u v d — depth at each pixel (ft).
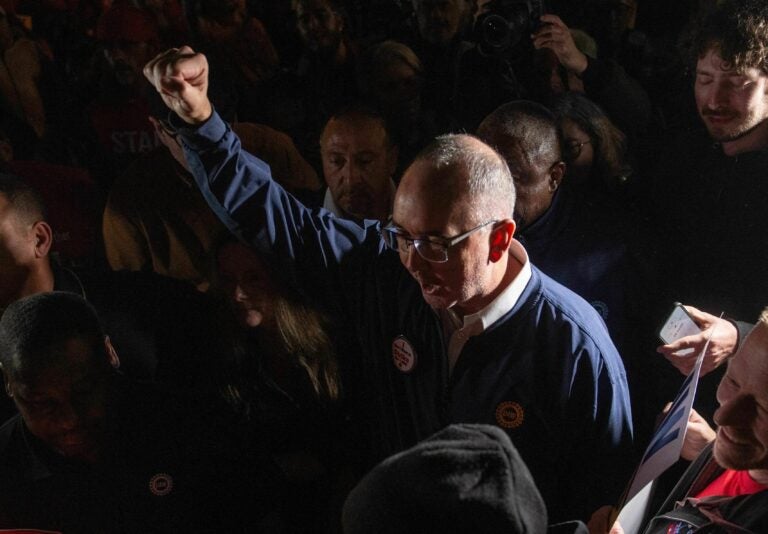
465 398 5.92
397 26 14.64
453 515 2.51
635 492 4.88
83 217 10.34
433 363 6.07
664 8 14.92
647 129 10.87
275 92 12.43
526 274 5.82
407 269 5.98
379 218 9.01
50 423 5.13
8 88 13.14
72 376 5.04
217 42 13.25
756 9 7.20
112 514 5.41
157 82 5.74
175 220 9.55
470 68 10.50
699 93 7.66
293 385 7.59
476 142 5.51
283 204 6.52
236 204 6.33
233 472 5.60
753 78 7.27
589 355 5.71
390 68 10.94
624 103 10.52
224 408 5.83
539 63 10.14
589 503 5.86
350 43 13.29
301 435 7.55
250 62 13.67
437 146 5.42
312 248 6.51
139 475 5.43
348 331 7.14
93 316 5.25
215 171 6.19
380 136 8.78
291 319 7.33
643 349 7.84
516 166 7.41
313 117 12.30
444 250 5.25
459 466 2.57
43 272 6.97
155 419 5.51
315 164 11.59
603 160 8.94
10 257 6.72
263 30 13.98
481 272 5.43
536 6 10.35
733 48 7.21
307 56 12.69
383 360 6.42
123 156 12.38
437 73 11.90
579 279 7.64
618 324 7.70
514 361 5.78
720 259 7.78
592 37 13.91
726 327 6.45
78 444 5.28
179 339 7.40
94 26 17.40
